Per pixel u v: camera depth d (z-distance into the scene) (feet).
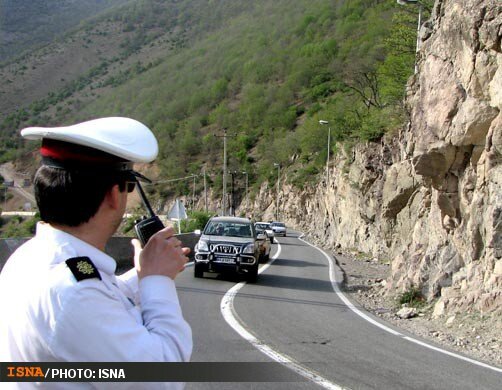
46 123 371.97
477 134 36.68
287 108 359.25
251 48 448.65
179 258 6.54
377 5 346.95
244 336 28.50
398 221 67.82
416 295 42.24
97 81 486.79
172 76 449.06
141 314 6.10
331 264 77.20
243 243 52.75
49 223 6.01
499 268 34.04
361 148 111.45
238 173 333.62
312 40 402.72
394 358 25.21
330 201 157.38
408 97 51.01
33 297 5.37
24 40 615.57
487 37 34.45
